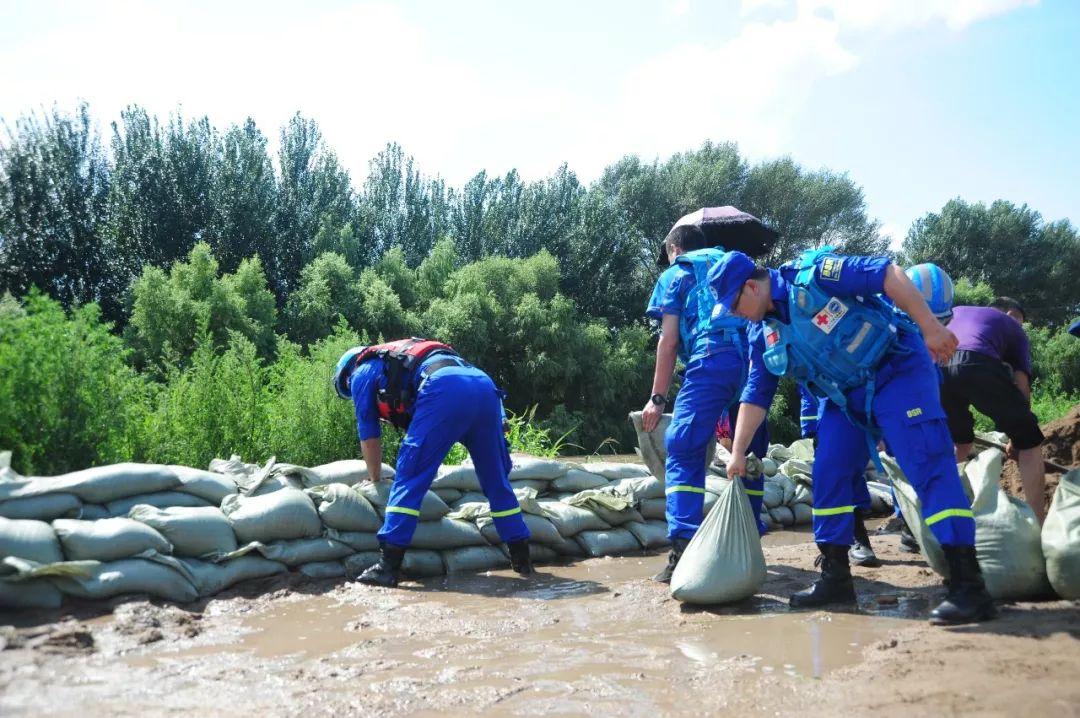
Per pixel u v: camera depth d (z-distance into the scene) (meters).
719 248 5.09
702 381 4.81
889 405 3.92
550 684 3.14
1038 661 3.05
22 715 2.77
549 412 29.81
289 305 27.27
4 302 6.02
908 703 2.72
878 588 4.68
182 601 4.38
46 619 3.89
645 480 6.73
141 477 4.76
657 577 5.04
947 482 3.82
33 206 25.33
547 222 36.19
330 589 4.84
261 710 2.86
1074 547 3.88
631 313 36.28
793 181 44.69
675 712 2.81
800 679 3.08
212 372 7.79
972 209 54.56
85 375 5.84
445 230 36.59
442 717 2.81
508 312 29.67
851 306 3.92
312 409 7.76
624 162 43.19
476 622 4.14
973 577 3.74
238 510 4.96
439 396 5.08
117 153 28.38
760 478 5.19
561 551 6.04
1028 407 5.26
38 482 4.44
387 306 27.47
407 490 5.03
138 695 2.99
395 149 35.88
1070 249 54.53
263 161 30.89
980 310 5.66
